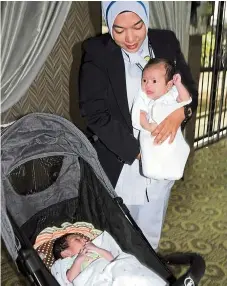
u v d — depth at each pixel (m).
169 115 1.40
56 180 1.63
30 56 1.24
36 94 2.05
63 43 2.08
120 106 1.42
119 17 1.28
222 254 1.95
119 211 1.47
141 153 1.44
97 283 1.29
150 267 1.33
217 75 3.44
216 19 3.15
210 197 2.56
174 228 2.19
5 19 1.13
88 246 1.47
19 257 1.15
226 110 3.79
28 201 1.58
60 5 1.23
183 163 1.48
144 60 1.44
